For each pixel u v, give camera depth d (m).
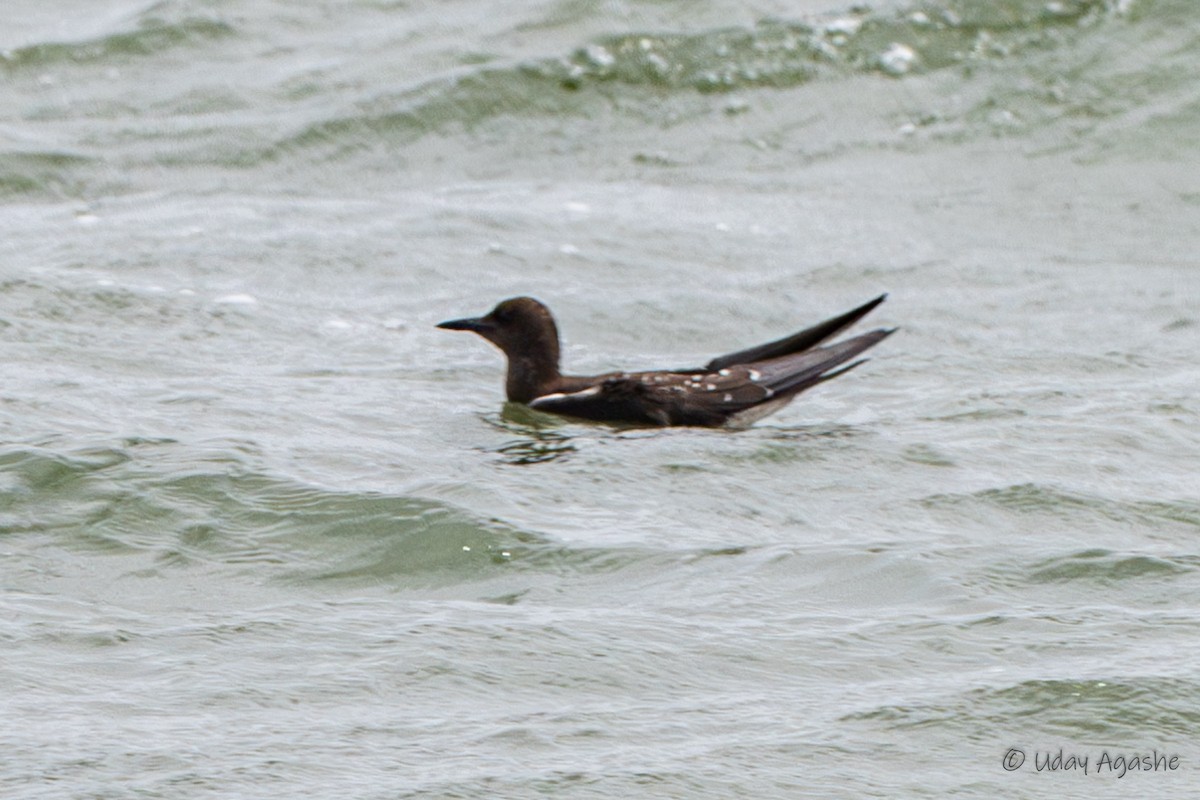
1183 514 11.78
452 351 16.25
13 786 7.63
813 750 8.14
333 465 12.38
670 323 17.41
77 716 8.36
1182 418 14.08
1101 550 10.83
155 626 9.58
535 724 8.37
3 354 14.98
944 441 13.41
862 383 15.38
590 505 11.81
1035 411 14.28
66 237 19.36
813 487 12.28
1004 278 18.92
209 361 15.38
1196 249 19.97
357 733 8.23
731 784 7.80
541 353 14.82
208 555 10.76
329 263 18.67
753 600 10.06
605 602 10.06
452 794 7.63
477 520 11.26
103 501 11.40
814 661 9.17
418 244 19.34
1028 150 22.31
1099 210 20.94
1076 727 8.42
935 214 20.80
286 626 9.57
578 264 18.95
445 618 9.70
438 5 26.17
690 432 13.80
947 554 10.78
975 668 9.08
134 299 16.97
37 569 10.43
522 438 13.56
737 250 19.53
